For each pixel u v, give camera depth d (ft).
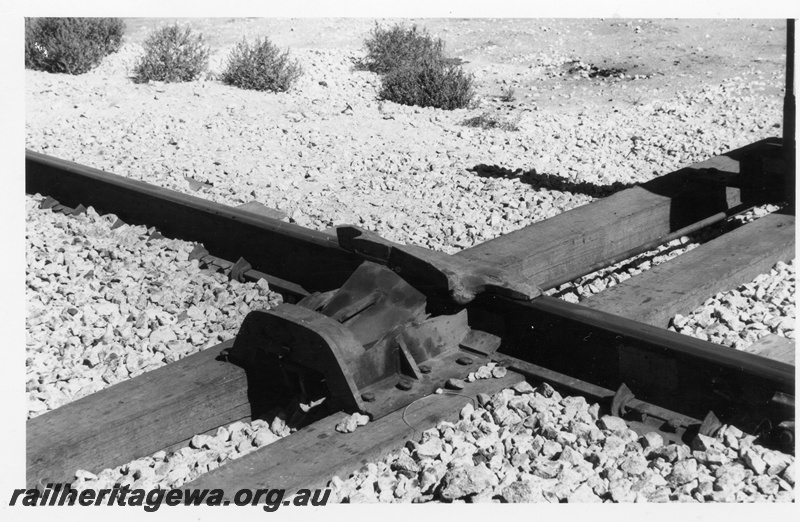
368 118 22.77
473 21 34.94
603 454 9.21
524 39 32.09
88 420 9.82
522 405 9.93
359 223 15.48
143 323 12.18
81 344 11.91
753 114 21.80
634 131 20.88
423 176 17.89
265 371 10.64
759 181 15.11
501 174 17.92
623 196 14.65
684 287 11.77
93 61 28.94
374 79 27.89
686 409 9.78
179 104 23.88
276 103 24.43
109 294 13.03
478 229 14.93
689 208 14.89
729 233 13.39
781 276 12.60
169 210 14.88
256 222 13.60
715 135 19.83
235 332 11.95
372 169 18.47
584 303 11.49
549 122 22.44
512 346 10.90
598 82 26.81
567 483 8.91
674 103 23.68
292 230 13.17
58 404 10.67
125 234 15.03
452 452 9.39
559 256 12.97
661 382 9.93
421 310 10.77
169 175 18.02
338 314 10.63
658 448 9.33
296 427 10.27
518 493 8.77
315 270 12.91
